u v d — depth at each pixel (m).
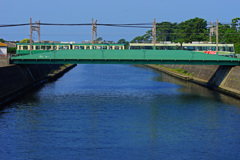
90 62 74.31
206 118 52.16
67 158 36.25
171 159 36.41
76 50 74.25
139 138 42.69
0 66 70.06
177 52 74.06
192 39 164.88
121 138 42.72
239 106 60.62
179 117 52.84
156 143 41.03
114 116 53.28
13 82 72.75
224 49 106.25
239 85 71.38
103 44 108.25
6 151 37.91
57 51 74.38
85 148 39.06
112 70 145.00
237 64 74.69
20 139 41.69
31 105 60.38
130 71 138.88
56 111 55.91
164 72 134.50
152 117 52.84
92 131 45.19
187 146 40.09
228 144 40.75
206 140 42.06
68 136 43.09
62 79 104.12
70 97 69.25
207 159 36.47
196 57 73.94
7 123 48.22
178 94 74.19
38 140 41.38
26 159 35.91
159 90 80.38
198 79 100.56
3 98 63.28
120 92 76.88
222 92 76.75
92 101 64.94
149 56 73.88
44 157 36.47
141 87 85.56
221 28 155.50
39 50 108.56
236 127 47.38
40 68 104.19
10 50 147.25
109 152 38.03
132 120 50.97
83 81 98.56
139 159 36.25
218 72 87.06
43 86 86.50
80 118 51.72
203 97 70.25
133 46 110.19
